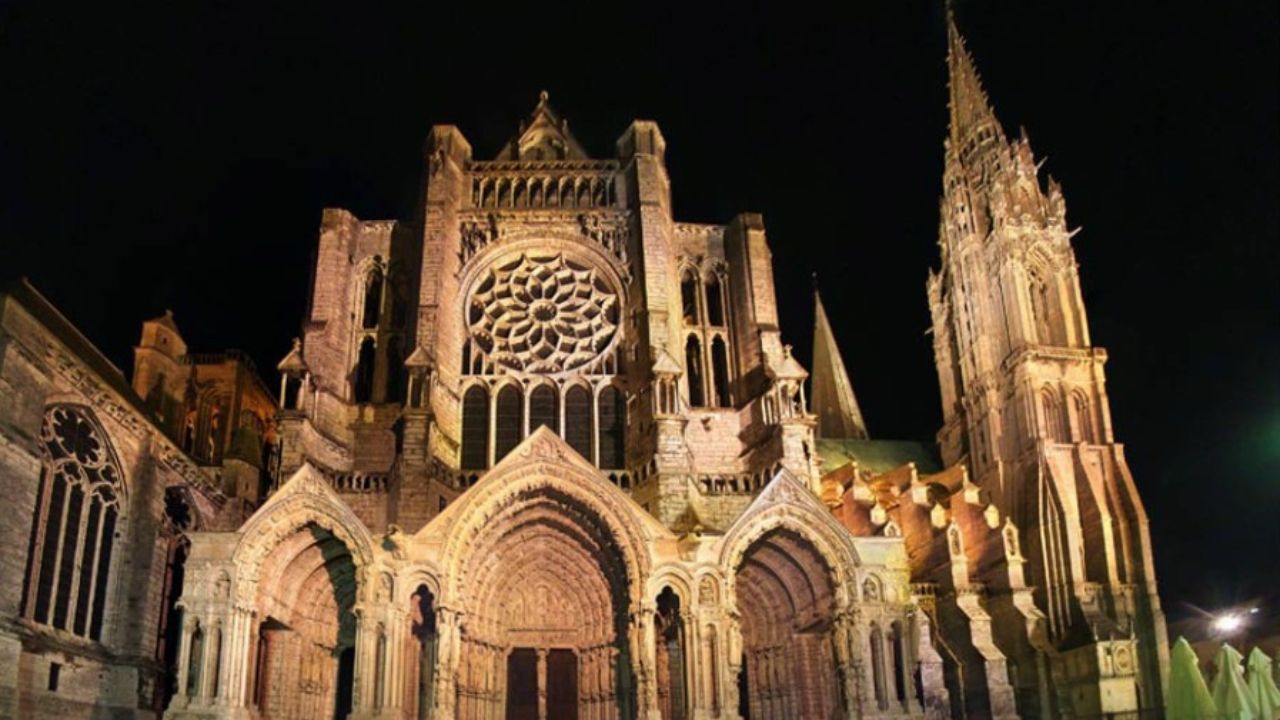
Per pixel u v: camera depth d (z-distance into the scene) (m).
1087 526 70.50
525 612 52.38
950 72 93.88
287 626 48.47
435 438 54.56
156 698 49.25
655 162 65.12
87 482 45.47
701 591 46.91
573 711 51.16
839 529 48.16
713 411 61.66
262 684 47.34
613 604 50.81
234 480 58.81
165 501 52.00
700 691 45.28
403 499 51.22
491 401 59.81
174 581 53.12
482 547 49.06
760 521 48.25
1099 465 72.50
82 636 44.50
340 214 63.25
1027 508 71.50
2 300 38.66
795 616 52.44
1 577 37.41
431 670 46.34
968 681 59.12
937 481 80.81
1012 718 56.53
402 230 65.56
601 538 49.25
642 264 61.59
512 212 64.62
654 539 47.66
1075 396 74.81
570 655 52.22
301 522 45.47
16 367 39.03
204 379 79.56
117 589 47.34
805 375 57.44
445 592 45.88
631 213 65.19
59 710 41.38
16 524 38.53
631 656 45.91
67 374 42.84
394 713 43.53
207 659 43.16
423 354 55.09
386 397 61.12
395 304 63.84
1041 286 80.50
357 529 45.41
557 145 73.38
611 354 61.97
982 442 79.31
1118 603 67.19
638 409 58.59
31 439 39.81
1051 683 62.25
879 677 46.31
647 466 54.53
